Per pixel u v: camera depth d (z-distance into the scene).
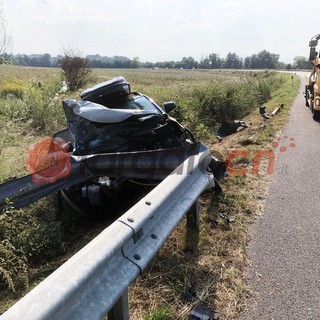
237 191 5.23
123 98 6.45
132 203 5.21
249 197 5.03
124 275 2.37
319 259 3.52
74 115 5.71
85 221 4.93
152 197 3.01
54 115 10.93
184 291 3.07
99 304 2.08
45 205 5.16
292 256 3.58
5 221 4.06
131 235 2.52
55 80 20.58
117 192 4.87
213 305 2.93
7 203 4.05
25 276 3.42
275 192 5.25
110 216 4.97
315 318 2.75
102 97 6.22
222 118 12.46
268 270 3.36
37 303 1.76
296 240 3.88
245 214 4.54
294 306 2.89
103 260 2.18
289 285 3.14
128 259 2.49
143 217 2.70
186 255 3.63
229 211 4.59
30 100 10.88
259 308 2.88
